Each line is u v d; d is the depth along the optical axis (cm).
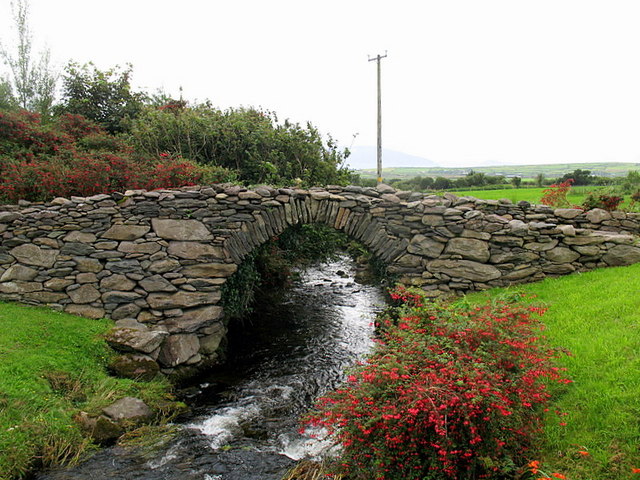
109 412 659
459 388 411
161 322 915
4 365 671
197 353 913
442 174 9919
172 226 921
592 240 928
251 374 898
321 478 512
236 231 946
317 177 1672
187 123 1448
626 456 413
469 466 415
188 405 768
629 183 2148
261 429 681
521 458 452
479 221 941
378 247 994
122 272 912
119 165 1127
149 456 595
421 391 405
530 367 479
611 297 731
